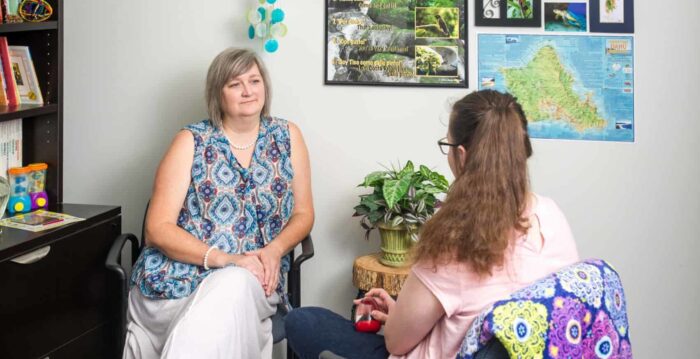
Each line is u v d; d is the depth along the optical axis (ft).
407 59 8.26
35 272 6.24
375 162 8.46
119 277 6.79
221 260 6.68
